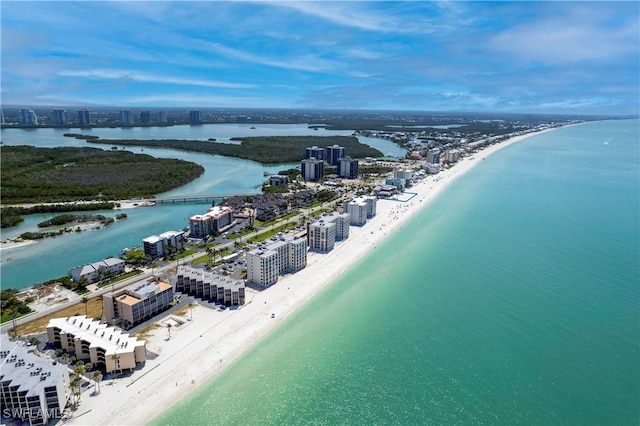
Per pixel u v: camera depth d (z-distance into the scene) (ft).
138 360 440.45
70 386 386.32
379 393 410.52
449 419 377.71
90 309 553.64
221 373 435.12
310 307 574.97
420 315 552.00
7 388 357.20
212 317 539.29
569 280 647.97
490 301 586.45
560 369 439.22
